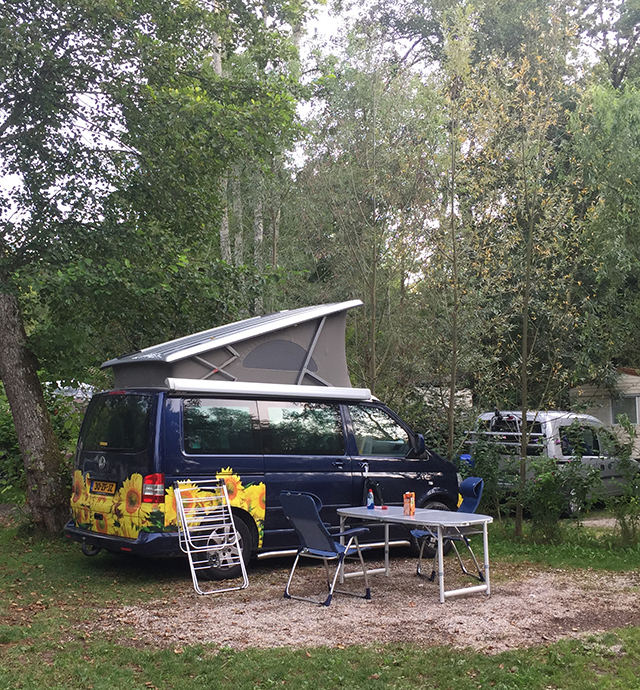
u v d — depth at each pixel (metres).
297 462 8.40
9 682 4.56
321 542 6.75
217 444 7.85
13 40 10.04
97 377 13.83
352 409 9.12
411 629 5.81
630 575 8.08
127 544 7.34
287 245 19.17
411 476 9.31
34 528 10.12
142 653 5.11
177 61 12.98
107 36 11.01
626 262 17.69
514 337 15.52
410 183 13.31
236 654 5.09
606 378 16.28
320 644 5.39
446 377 12.69
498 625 5.94
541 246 11.20
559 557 8.99
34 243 10.91
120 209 11.99
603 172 18.16
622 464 9.83
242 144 12.14
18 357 10.41
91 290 10.61
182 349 7.95
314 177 15.12
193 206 12.78
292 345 8.80
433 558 9.15
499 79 11.08
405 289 13.89
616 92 20.83
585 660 5.03
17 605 6.60
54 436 10.53
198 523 7.56
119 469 7.65
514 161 10.77
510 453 10.61
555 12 11.55
